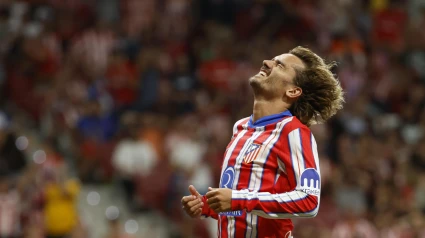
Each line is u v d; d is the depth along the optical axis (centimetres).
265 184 1352
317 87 1441
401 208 3984
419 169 4359
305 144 1349
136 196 3881
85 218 3772
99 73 4397
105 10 4859
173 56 4638
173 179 3872
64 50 4497
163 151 3994
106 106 4194
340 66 4734
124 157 3925
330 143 4225
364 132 4412
